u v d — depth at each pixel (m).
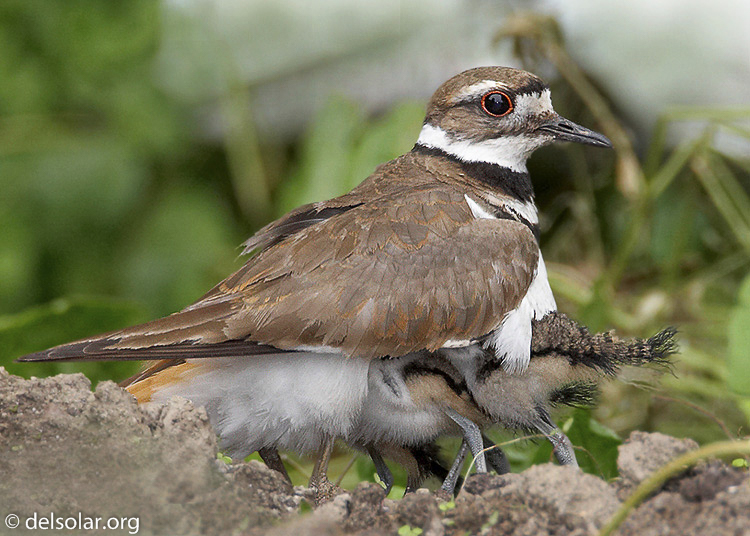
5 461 6.91
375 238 8.12
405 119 12.91
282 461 9.69
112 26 14.39
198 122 15.05
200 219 14.45
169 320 7.90
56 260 13.96
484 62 15.18
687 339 13.18
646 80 14.86
